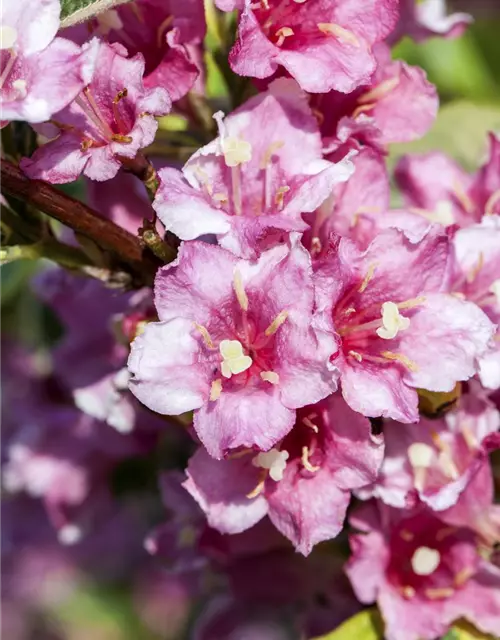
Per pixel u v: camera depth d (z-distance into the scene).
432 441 0.37
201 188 0.36
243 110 0.36
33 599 0.65
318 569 0.40
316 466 0.36
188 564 0.41
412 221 0.37
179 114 0.38
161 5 0.37
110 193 0.38
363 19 0.37
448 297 0.36
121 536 0.63
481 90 0.50
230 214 0.36
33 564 0.64
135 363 0.35
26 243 0.37
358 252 0.36
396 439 0.37
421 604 0.38
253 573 0.40
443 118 0.49
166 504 0.41
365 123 0.37
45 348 0.48
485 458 0.37
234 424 0.35
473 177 0.41
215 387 0.35
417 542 0.38
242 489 0.36
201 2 0.37
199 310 0.35
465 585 0.38
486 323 0.36
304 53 0.36
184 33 0.37
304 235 0.36
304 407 0.36
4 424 0.49
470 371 0.36
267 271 0.35
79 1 0.36
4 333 0.50
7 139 0.37
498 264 0.37
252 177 0.36
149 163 0.36
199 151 0.36
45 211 0.36
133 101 0.35
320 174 0.36
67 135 0.36
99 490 0.46
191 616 0.56
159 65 0.37
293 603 0.41
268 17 0.37
